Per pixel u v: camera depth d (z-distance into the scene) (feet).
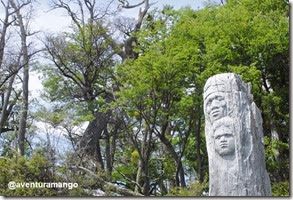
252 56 92.43
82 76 120.98
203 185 78.89
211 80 45.62
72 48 115.75
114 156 121.80
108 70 113.80
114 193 82.43
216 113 44.52
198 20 99.30
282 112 95.40
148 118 91.04
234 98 44.60
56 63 112.27
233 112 44.27
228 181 43.09
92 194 80.23
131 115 92.84
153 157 111.24
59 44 115.14
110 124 120.67
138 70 91.71
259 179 43.11
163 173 106.11
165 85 89.25
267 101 89.10
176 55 88.07
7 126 126.93
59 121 100.01
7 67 113.91
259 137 44.50
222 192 43.14
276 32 91.66
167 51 92.07
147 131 97.35
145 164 89.35
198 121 93.04
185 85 94.32
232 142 43.55
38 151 89.30
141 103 89.86
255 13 99.19
